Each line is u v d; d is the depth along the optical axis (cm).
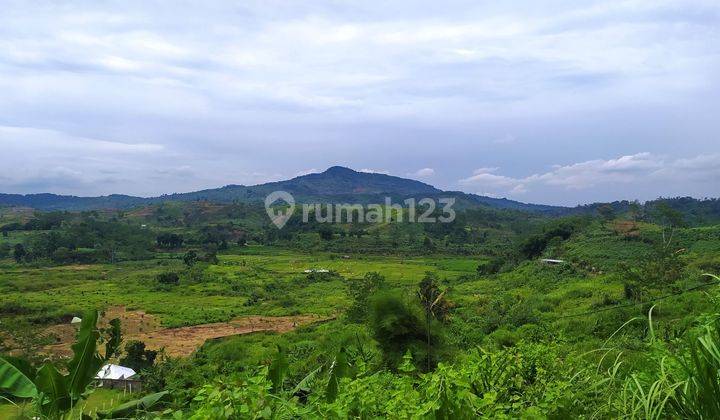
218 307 6094
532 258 6550
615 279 3681
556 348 645
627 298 2736
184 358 3425
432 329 1305
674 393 291
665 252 2820
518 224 13288
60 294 6662
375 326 1338
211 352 3453
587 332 2073
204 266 8794
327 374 494
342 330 3231
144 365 2942
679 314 1906
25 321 4806
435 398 335
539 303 3281
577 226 6619
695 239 5175
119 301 6341
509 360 520
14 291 6850
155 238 12144
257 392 312
